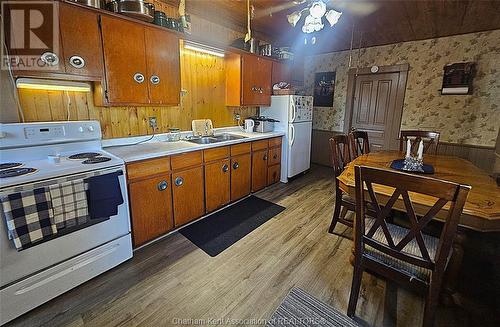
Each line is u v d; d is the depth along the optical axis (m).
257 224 2.59
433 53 3.70
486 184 1.62
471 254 2.01
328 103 4.93
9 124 1.62
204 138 2.99
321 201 3.21
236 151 2.97
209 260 1.98
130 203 1.96
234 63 3.27
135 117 2.49
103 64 1.92
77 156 1.84
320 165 5.19
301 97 3.85
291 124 3.72
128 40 2.04
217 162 2.73
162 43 2.29
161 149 2.25
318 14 1.91
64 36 1.70
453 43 3.53
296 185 3.85
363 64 4.39
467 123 3.55
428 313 1.19
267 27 3.44
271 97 3.88
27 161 1.68
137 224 2.03
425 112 3.88
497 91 3.28
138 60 2.13
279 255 2.06
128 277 1.78
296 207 3.02
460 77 3.46
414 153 2.66
